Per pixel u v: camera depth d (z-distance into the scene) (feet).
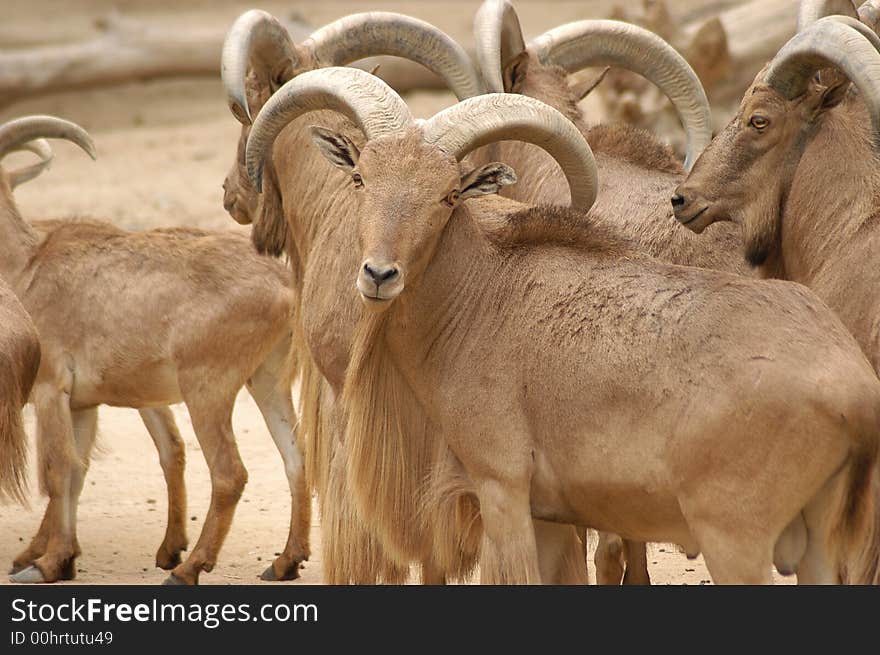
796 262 72.84
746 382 56.03
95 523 100.68
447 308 64.08
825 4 77.41
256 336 89.51
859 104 72.69
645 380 58.44
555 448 61.31
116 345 91.97
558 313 61.87
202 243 92.07
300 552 87.76
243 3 338.34
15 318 80.94
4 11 331.36
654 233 80.74
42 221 100.07
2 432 78.79
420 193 60.39
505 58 91.09
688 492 57.26
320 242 75.82
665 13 170.19
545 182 85.25
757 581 56.39
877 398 55.57
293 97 68.13
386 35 84.79
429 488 67.21
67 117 276.62
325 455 77.36
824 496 57.36
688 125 90.79
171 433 92.53
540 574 66.33
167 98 287.89
